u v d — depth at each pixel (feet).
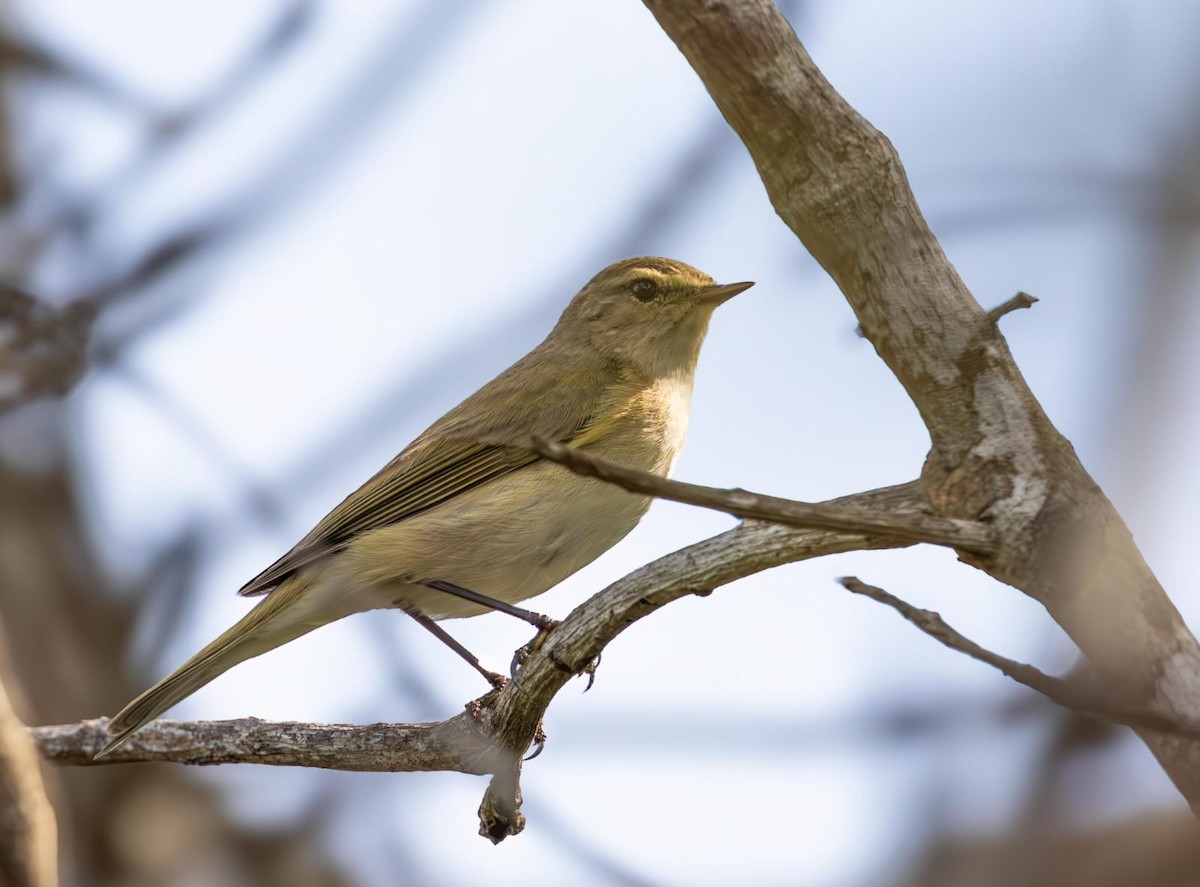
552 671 28.99
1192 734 19.21
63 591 43.98
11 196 42.73
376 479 40.55
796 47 20.67
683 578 26.81
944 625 20.20
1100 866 22.90
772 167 21.38
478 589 40.01
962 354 21.66
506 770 31.14
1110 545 21.13
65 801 40.52
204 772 41.34
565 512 39.88
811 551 25.34
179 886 39.88
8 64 43.55
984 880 23.57
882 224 21.35
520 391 41.81
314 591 39.09
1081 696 19.57
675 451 43.52
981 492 21.65
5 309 39.19
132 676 43.78
